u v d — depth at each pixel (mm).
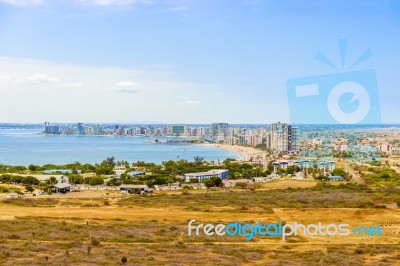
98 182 152500
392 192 105938
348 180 140375
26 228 64188
